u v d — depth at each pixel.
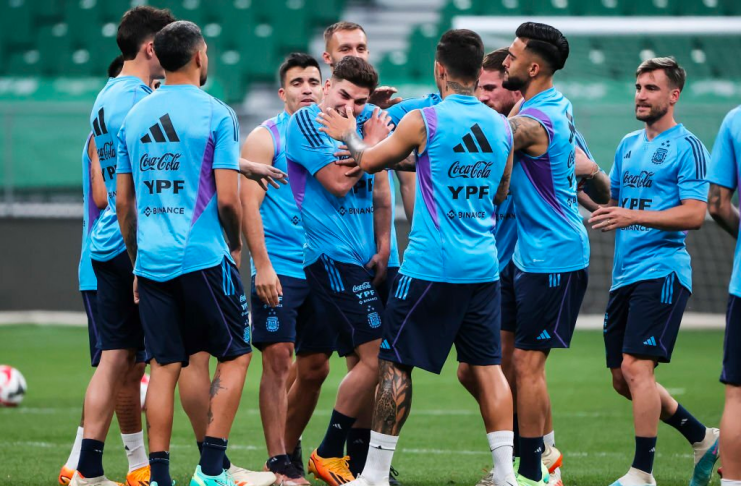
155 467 16.97
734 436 16.02
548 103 18.53
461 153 17.05
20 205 58.56
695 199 19.70
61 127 59.44
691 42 66.75
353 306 19.52
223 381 17.31
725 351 16.38
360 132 19.81
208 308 17.05
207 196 17.12
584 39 66.31
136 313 18.84
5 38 71.69
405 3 77.62
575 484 21.00
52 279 57.12
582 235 18.86
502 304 20.72
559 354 46.19
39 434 27.41
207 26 71.88
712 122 56.78
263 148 21.36
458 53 17.25
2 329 53.03
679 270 20.00
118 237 18.50
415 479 21.64
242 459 24.14
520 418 18.58
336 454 19.55
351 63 18.66
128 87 18.61
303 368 20.92
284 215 21.36
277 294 19.81
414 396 35.69
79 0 72.81
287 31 72.25
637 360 19.89
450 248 17.14
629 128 56.81
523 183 18.61
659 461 24.16
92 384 18.52
